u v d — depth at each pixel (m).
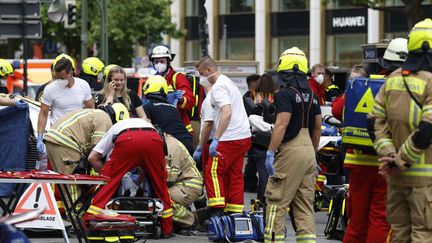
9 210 25.95
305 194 25.91
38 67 73.00
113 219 27.34
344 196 30.14
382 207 24.11
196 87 40.06
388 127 21.77
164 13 113.75
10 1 50.28
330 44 128.12
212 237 29.88
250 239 29.66
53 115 32.81
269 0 133.50
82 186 30.03
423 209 21.34
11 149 31.88
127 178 31.08
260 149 35.66
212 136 31.27
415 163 21.28
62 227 25.59
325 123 37.97
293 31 131.50
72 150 30.27
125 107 31.66
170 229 30.70
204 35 53.66
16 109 31.77
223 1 136.62
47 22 107.88
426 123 20.72
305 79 25.81
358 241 24.75
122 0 109.94
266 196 26.03
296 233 26.05
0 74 38.22
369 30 122.19
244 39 135.25
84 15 72.56
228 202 30.92
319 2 128.25
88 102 33.03
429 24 21.42
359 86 23.94
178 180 31.56
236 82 56.97
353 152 24.33
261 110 37.22
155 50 36.41
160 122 32.94
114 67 32.56
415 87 21.23
